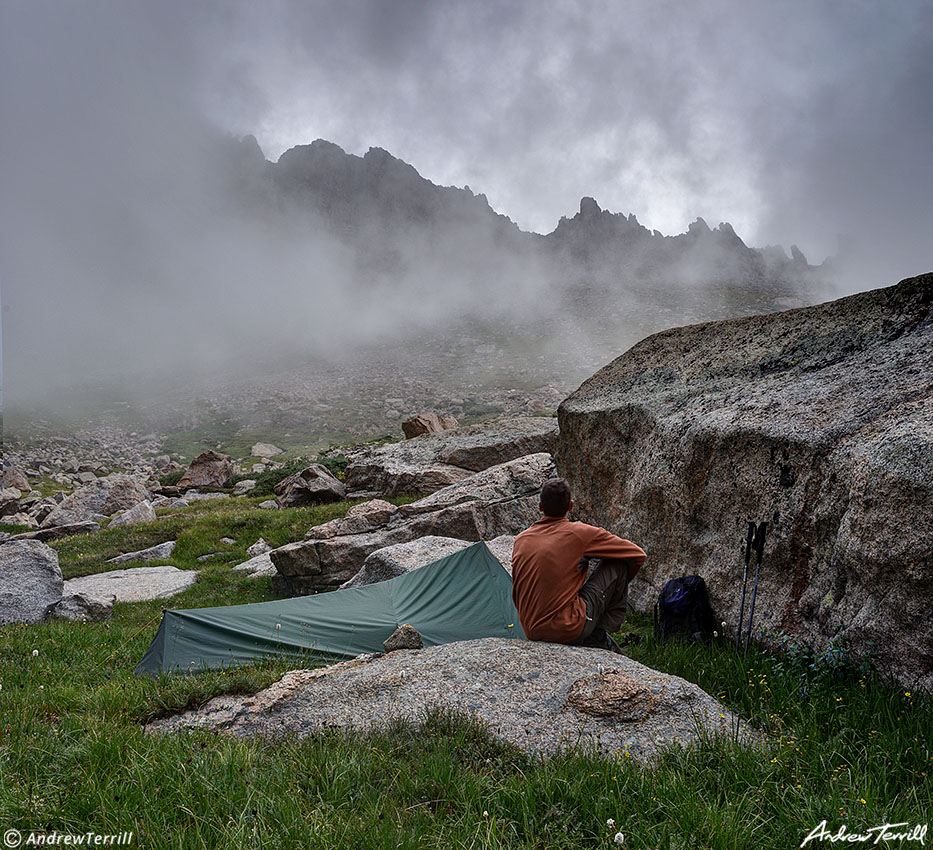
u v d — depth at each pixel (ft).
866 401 24.47
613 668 19.67
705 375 36.50
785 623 24.45
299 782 14.43
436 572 32.94
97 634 36.99
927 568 17.93
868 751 14.80
